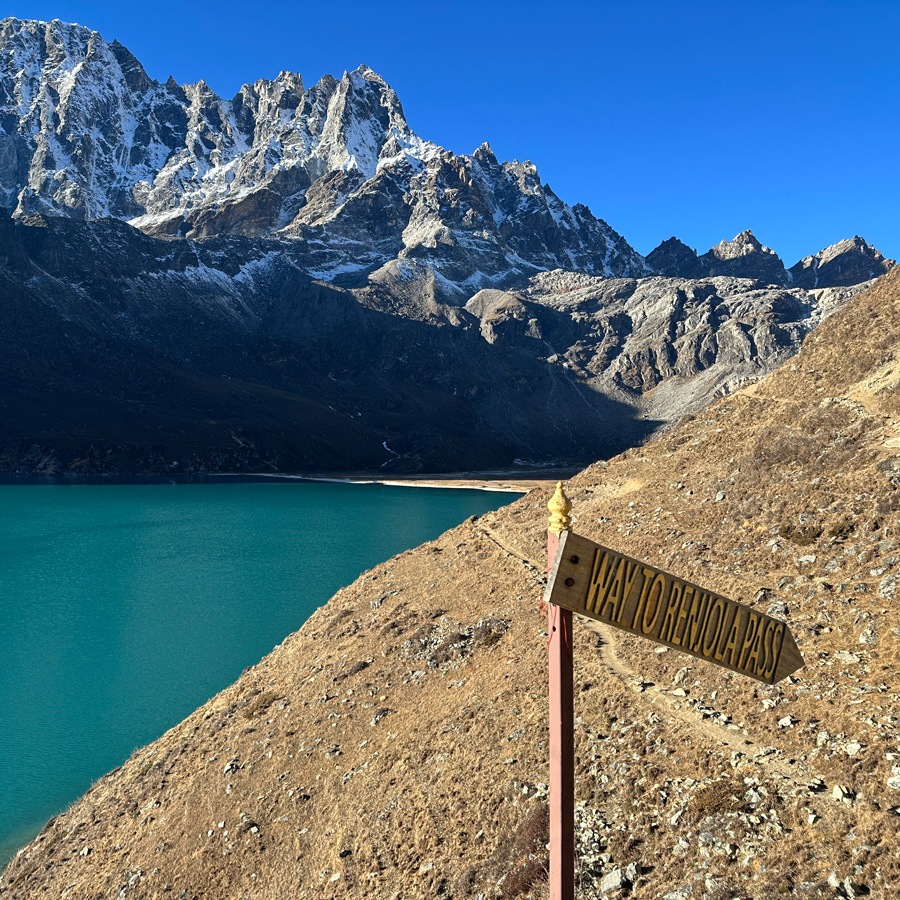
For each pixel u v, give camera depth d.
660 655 30.52
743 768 21.72
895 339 48.91
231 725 42.03
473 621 44.22
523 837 22.69
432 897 22.86
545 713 29.34
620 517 50.22
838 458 39.31
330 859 27.22
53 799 42.56
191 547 127.88
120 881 30.95
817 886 16.62
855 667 24.52
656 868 19.55
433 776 28.88
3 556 117.06
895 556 29.12
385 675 40.94
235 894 28.11
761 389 58.50
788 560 33.69
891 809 18.03
